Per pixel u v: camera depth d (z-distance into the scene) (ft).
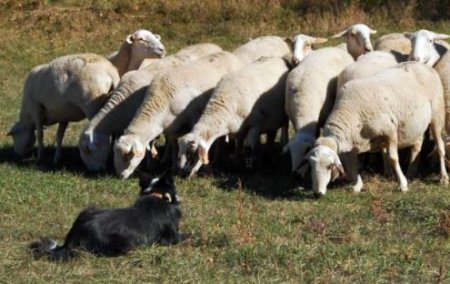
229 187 47.91
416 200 43.09
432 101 47.80
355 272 33.22
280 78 52.65
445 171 48.67
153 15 102.78
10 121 68.95
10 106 73.82
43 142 62.18
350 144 45.73
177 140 53.06
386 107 45.52
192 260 34.37
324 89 50.52
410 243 36.63
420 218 40.22
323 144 44.57
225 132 50.60
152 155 55.01
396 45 57.47
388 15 100.53
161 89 51.39
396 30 96.73
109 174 51.88
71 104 55.31
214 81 52.65
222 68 53.72
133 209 35.14
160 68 54.95
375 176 49.52
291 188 47.29
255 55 57.52
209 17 102.17
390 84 46.16
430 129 50.83
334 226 39.34
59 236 38.42
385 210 41.98
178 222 36.55
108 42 96.43
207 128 49.65
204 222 40.34
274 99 52.01
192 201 44.78
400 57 53.36
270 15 101.71
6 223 40.52
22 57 92.07
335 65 52.42
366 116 45.50
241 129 51.34
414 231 38.58
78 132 65.51
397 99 45.85
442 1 101.50
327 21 98.89
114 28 99.71
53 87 55.36
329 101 51.06
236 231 37.96
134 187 47.98
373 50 59.88
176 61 56.08
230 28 98.94
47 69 55.98
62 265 33.99
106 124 53.26
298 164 47.50
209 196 45.78
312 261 34.27
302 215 41.52
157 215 35.24
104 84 54.70
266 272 33.30
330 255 34.71
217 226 39.45
